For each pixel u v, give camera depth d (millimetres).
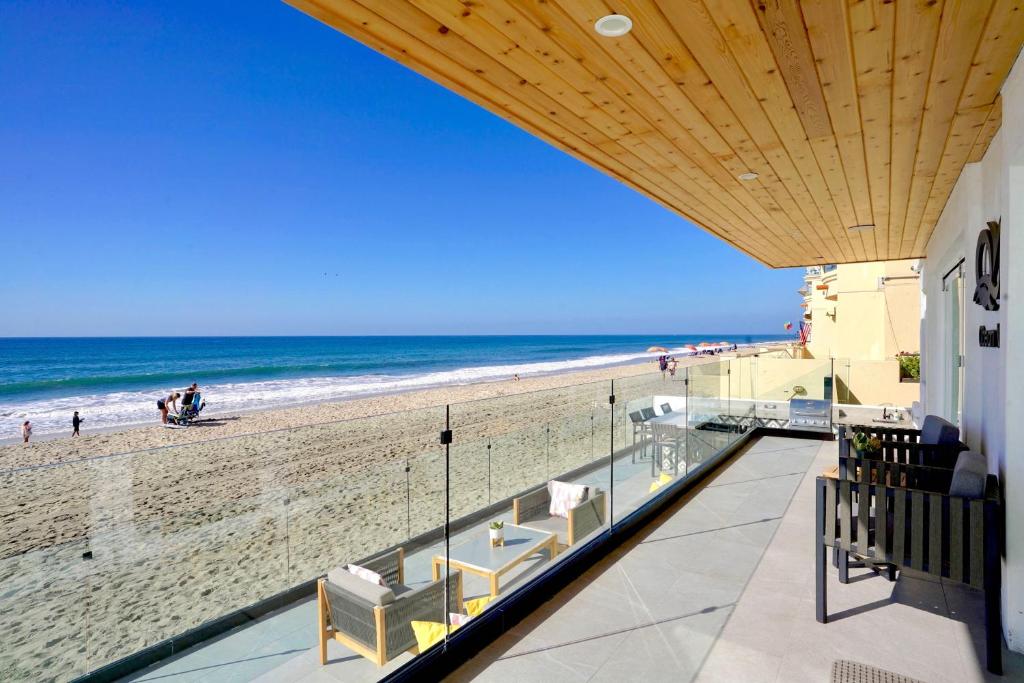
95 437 12234
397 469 2551
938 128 3018
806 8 1809
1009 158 2475
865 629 2727
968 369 4156
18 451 10891
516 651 2580
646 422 4871
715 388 6539
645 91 2508
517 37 2014
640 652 2549
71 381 29219
